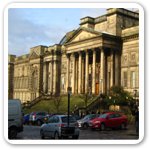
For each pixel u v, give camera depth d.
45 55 129.75
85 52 98.00
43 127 35.66
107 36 91.75
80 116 67.25
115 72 93.31
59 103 89.06
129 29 93.94
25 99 146.62
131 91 90.25
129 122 61.16
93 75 94.12
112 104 77.38
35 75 135.75
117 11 97.31
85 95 86.56
